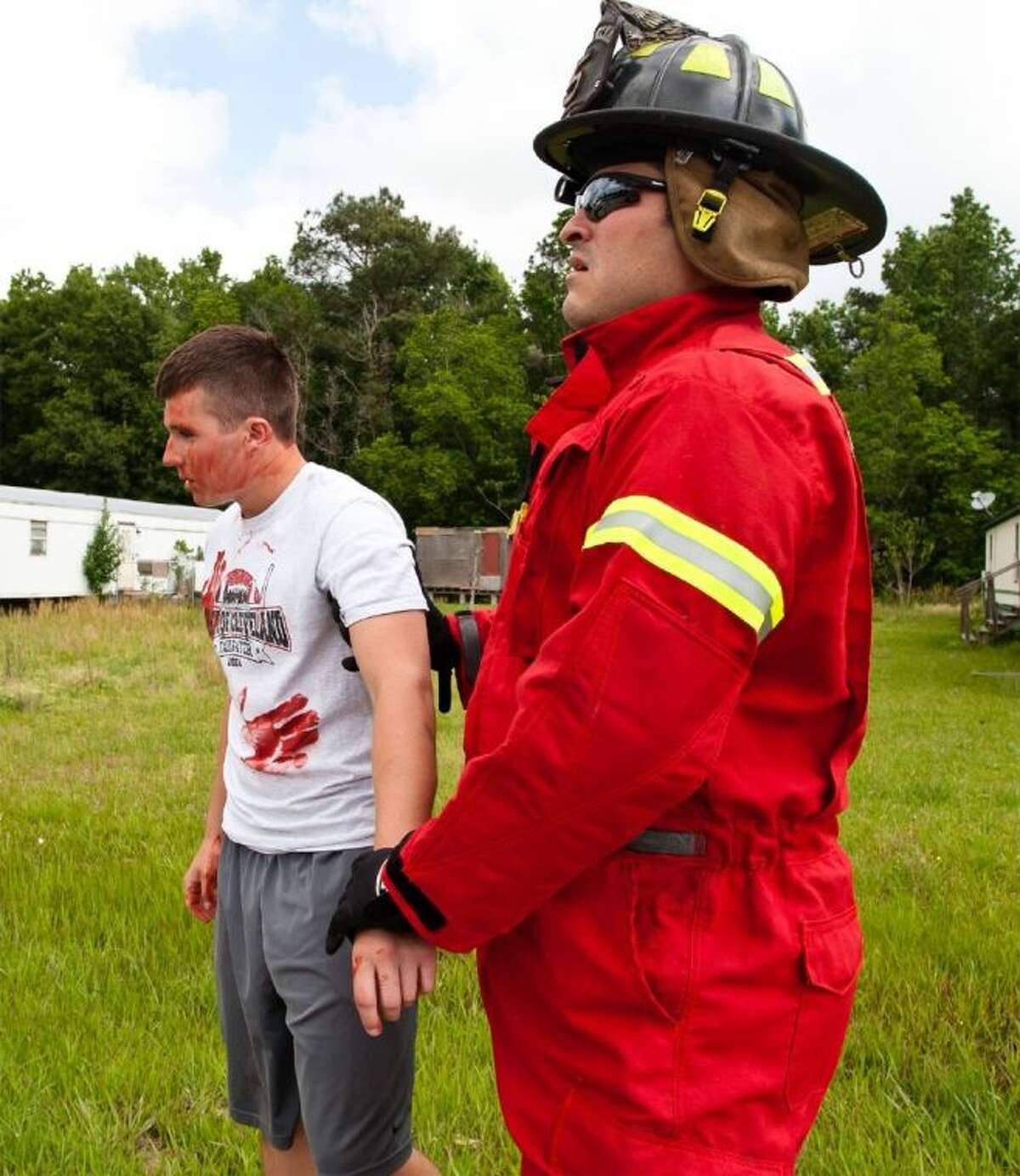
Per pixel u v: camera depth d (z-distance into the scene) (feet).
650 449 4.29
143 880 16.06
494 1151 8.94
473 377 155.33
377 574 6.42
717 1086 4.36
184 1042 10.77
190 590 102.42
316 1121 6.72
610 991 4.42
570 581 4.81
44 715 36.96
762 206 4.98
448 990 12.14
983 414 177.88
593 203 5.19
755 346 4.77
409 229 186.70
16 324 191.11
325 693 6.84
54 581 93.66
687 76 4.95
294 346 175.83
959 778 26.17
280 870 6.81
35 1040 10.77
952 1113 9.42
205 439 6.89
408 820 5.86
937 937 13.52
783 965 4.51
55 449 179.32
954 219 194.39
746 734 4.57
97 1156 8.74
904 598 132.05
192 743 30.96
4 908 14.94
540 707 4.09
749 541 4.11
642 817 4.10
